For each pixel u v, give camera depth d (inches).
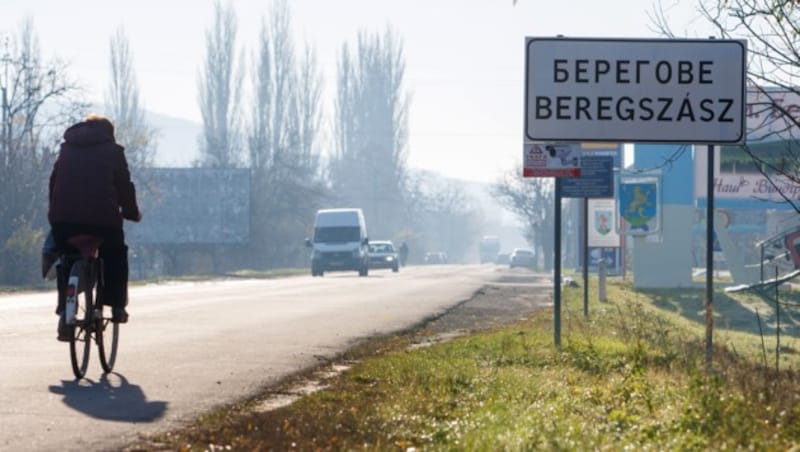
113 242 682.8
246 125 6348.4
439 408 610.9
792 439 499.2
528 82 872.3
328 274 4173.2
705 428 518.0
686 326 1588.3
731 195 2536.9
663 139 863.7
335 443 493.7
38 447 463.5
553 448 472.7
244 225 5123.0
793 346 1352.1
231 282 2859.3
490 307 1780.3
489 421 539.5
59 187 659.4
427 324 1338.6
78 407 570.9
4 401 580.7
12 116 3590.1
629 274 3772.1
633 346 927.7
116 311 700.7
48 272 693.3
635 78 866.8
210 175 5137.8
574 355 898.1
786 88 872.3
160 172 5113.2
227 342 962.1
